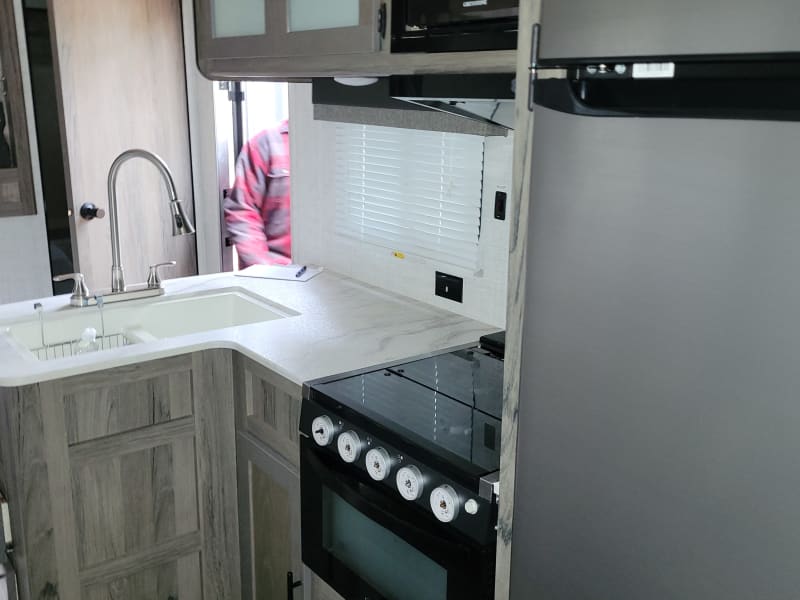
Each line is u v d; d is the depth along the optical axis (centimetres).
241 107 383
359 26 175
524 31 101
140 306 249
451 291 237
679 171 86
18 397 186
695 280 87
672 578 96
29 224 359
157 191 376
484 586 136
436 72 164
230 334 214
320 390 172
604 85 92
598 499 103
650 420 94
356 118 221
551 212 102
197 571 225
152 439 208
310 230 301
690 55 81
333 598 185
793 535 82
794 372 79
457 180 228
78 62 337
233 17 221
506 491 119
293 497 197
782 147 77
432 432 151
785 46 74
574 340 102
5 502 209
